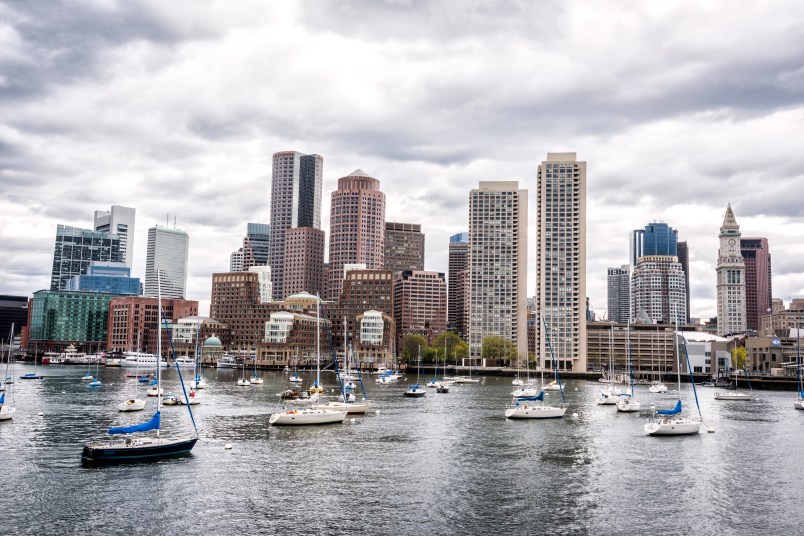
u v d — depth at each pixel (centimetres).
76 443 11638
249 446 11669
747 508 8306
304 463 10381
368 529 7419
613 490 9050
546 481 9481
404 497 8594
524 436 13225
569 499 8600
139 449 10281
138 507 8012
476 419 15875
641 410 18562
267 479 9350
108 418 15050
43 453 10750
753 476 9900
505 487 9138
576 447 12044
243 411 16812
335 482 9269
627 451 11719
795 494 8931
